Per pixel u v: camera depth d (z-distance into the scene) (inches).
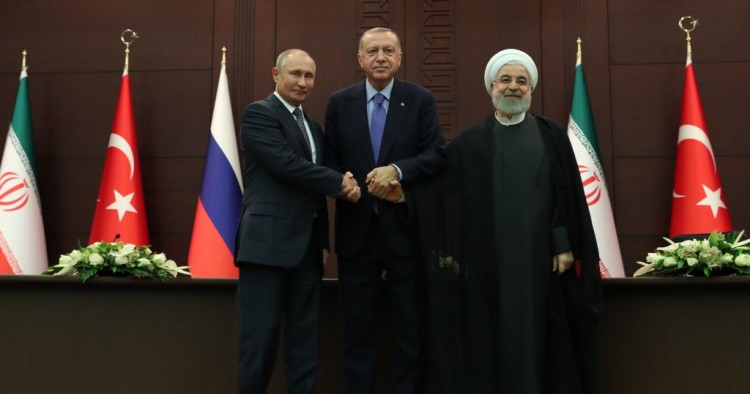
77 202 213.2
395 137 132.6
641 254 204.4
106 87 217.9
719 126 207.6
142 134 214.8
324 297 138.9
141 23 220.1
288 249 123.8
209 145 199.9
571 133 197.9
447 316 128.5
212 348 137.6
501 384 124.3
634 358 133.7
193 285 138.3
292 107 132.5
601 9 213.3
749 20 210.8
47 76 219.1
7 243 193.3
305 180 124.3
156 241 210.1
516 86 133.0
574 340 128.6
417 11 216.7
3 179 198.7
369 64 133.4
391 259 130.0
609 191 206.8
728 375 131.1
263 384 122.5
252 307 123.4
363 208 130.1
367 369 128.2
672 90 209.6
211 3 219.8
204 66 217.3
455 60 214.4
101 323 137.6
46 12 221.6
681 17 211.9
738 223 203.2
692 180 192.2
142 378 137.1
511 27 214.7
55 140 216.2
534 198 129.8
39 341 136.8
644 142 208.1
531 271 126.4
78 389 136.3
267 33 217.9
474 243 130.2
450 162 135.2
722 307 132.4
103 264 136.9
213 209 193.6
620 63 211.2
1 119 217.9
